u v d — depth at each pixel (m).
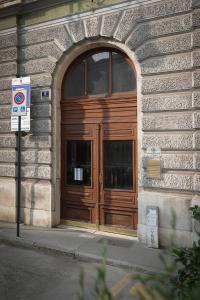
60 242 7.03
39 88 8.53
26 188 8.66
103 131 7.97
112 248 6.68
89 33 7.79
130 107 7.61
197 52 6.40
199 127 6.36
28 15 8.75
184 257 3.01
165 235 6.68
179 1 6.67
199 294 1.88
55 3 8.23
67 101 8.47
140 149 7.16
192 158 6.52
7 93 9.07
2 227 8.30
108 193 7.90
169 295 1.77
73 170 8.45
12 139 8.96
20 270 5.59
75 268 5.75
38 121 8.52
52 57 8.32
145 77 7.07
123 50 7.53
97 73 8.19
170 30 6.77
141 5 7.10
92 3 7.71
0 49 9.16
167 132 6.83
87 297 4.54
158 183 6.86
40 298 4.54
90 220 8.16
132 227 7.58
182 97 6.63
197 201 6.22
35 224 8.49
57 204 8.45
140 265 5.72
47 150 8.40
